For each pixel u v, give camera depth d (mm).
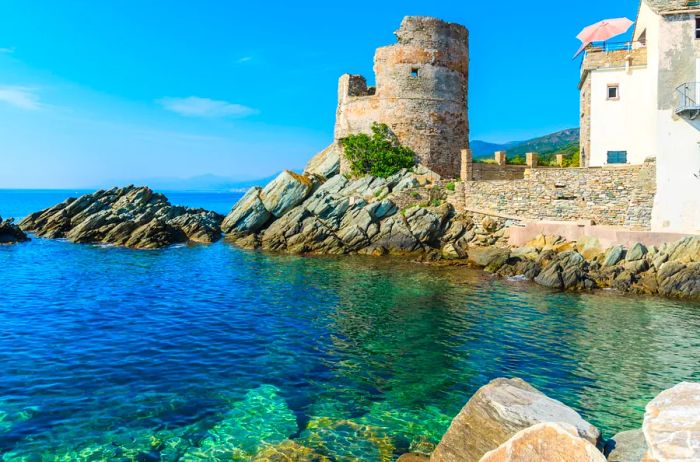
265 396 13086
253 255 38281
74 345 16672
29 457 9945
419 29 48281
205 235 47375
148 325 19219
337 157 49031
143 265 33594
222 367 15031
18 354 15664
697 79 29453
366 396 13234
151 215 51469
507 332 18906
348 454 10312
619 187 32219
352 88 51875
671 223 30391
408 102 48250
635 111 32812
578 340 17953
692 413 6043
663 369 15195
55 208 56844
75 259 35875
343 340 17812
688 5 29781
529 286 27203
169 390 13281
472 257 33562
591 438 7527
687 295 24406
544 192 35000
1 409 11883
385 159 45344
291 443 10742
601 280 27031
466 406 8867
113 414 11844
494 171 40969
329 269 32344
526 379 14422
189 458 10094
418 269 32344
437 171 48969
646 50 32500
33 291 24984
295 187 44750
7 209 115500
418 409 12516
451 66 49719
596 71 33562
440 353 16562
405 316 21062
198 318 20391
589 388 13781
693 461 5254
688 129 29734
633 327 19578
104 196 57156
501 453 6629
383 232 38594
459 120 50656
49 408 12023
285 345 17172
